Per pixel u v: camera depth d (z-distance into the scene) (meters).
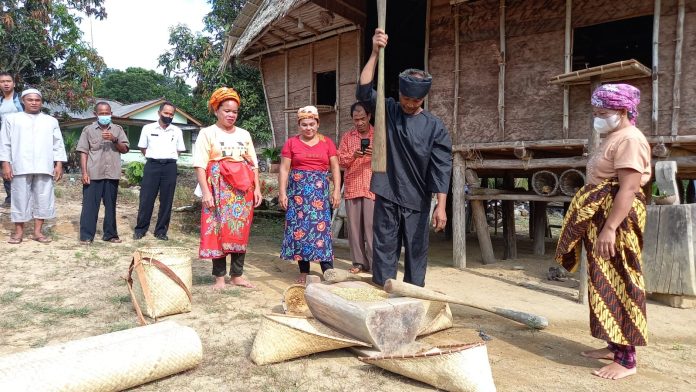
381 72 3.37
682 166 5.28
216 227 4.60
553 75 5.74
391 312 3.08
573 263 3.32
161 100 25.31
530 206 9.70
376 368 2.99
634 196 2.90
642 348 3.63
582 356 3.40
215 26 17.78
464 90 6.42
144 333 2.82
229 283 4.99
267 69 9.47
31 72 16.58
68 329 3.56
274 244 7.82
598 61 9.46
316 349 3.10
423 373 2.73
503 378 2.98
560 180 5.87
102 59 17.66
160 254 3.89
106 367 2.51
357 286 3.58
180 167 21.61
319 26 8.10
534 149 6.03
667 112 5.02
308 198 4.83
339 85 8.24
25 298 4.30
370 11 8.22
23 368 2.32
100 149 6.75
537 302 4.88
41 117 6.42
